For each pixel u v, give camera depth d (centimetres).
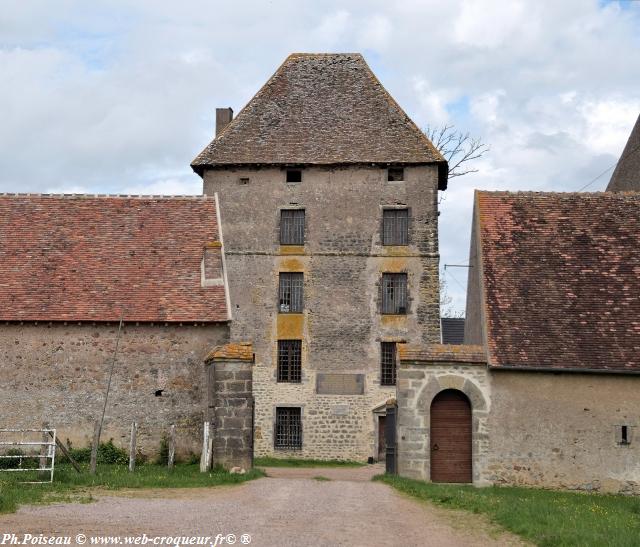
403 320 3606
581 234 2758
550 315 2517
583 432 2366
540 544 1247
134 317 2489
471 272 3022
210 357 2341
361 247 3659
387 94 3888
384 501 1730
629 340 2455
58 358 2486
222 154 3728
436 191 3678
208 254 2647
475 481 2353
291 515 1474
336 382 3575
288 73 3981
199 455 2447
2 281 2597
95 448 2094
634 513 1769
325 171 3712
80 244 2730
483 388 2395
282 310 3653
